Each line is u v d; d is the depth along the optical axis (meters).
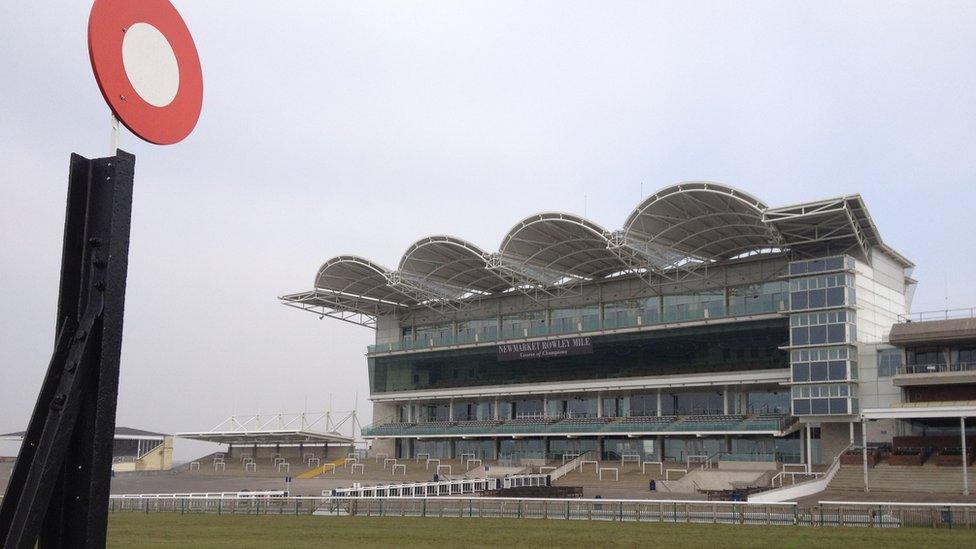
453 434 81.25
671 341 71.25
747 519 32.06
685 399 70.75
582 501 33.56
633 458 71.50
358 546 23.55
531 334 79.06
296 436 90.25
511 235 67.81
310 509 37.41
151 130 8.20
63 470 7.21
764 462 63.03
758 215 58.97
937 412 46.88
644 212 60.44
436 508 37.69
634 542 24.70
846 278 58.97
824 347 59.31
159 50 8.41
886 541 24.73
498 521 32.69
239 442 97.44
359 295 85.56
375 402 91.56
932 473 50.28
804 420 60.28
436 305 88.38
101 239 7.42
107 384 7.27
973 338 54.75
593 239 67.06
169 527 30.23
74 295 7.45
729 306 69.25
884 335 60.25
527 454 77.81
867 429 58.38
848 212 56.12
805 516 31.12
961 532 27.62
